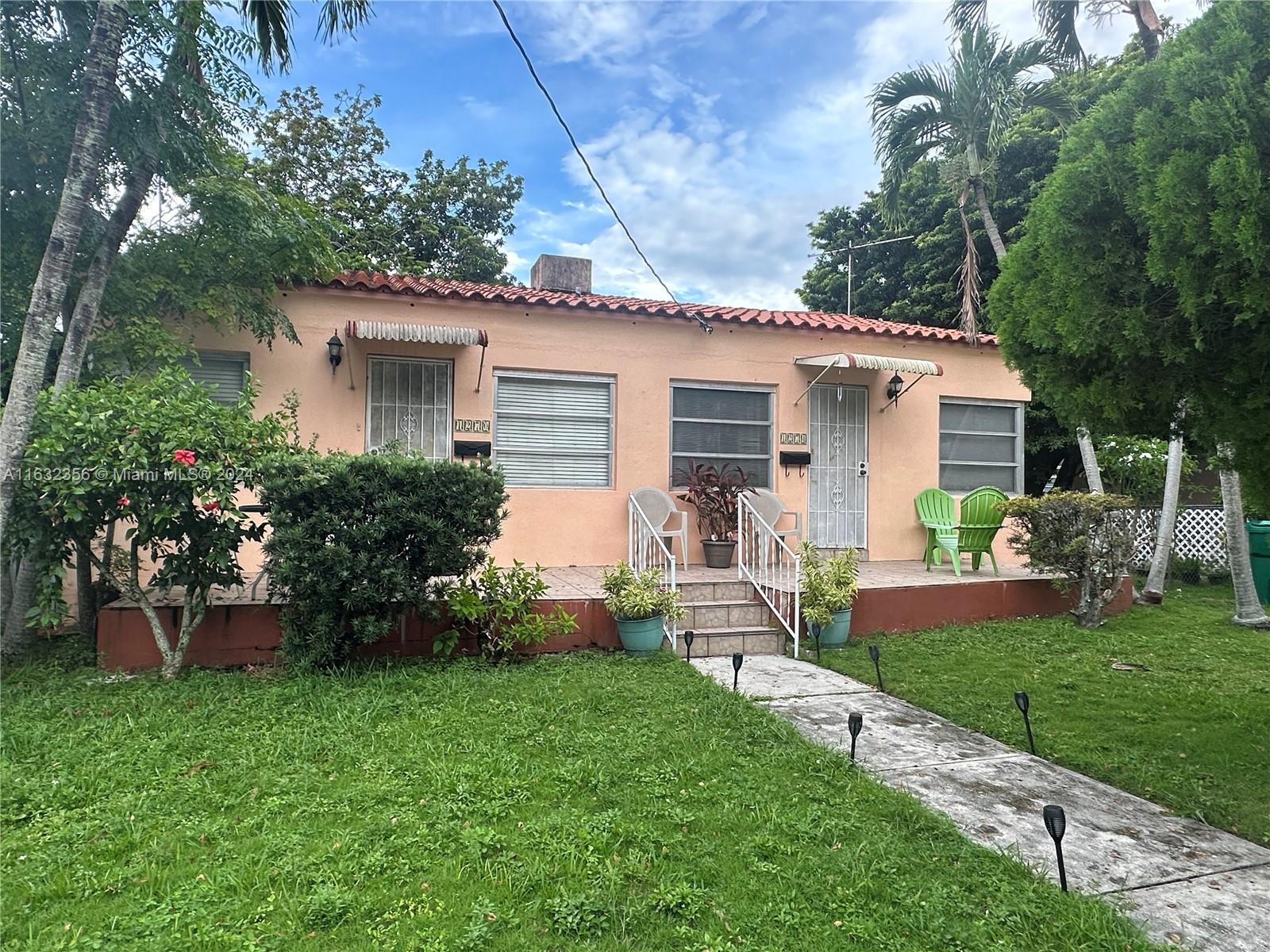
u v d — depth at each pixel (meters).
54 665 5.59
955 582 8.15
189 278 6.81
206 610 5.75
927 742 4.79
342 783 3.72
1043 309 4.21
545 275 10.43
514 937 2.56
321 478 5.29
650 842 3.20
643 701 5.20
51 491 5.00
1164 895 3.02
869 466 10.39
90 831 3.21
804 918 2.71
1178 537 11.60
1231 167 3.30
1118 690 5.82
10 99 5.67
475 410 8.62
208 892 2.75
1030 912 2.79
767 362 9.82
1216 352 3.73
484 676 5.60
